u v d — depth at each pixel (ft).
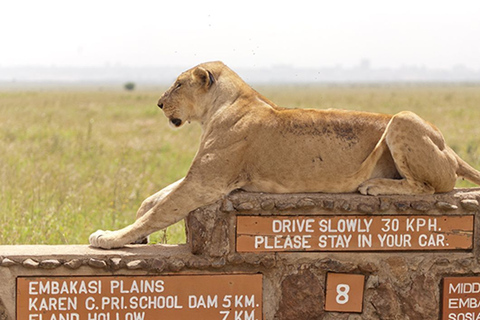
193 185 16.25
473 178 17.69
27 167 37.35
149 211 16.40
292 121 16.74
